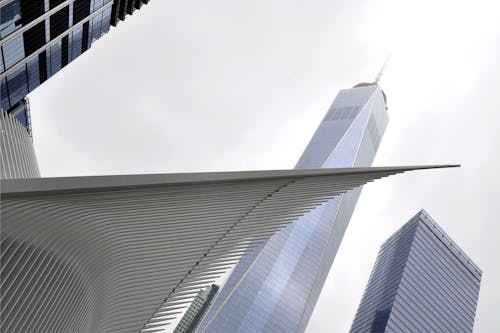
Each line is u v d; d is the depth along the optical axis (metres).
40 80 75.31
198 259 24.39
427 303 175.25
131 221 21.84
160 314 23.27
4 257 17.80
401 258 186.00
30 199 17.33
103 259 21.30
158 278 23.09
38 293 19.44
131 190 20.31
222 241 25.23
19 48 63.22
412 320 167.62
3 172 45.72
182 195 22.78
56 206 18.48
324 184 27.72
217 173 22.61
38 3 60.00
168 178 20.78
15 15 57.47
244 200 25.73
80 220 19.78
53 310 19.25
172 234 23.48
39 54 69.25
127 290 22.47
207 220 24.62
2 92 66.69
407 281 173.38
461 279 191.38
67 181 17.73
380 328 160.75
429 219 198.00
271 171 24.89
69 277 19.86
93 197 19.41
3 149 47.66
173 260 23.50
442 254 191.50
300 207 27.91
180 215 23.58
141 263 22.62
